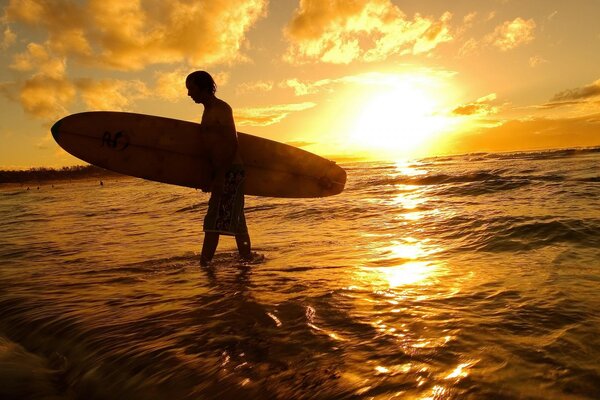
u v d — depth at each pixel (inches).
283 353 75.7
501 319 85.7
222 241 208.4
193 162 173.9
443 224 209.2
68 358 82.8
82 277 142.1
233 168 154.6
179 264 155.9
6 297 121.4
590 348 71.3
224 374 69.6
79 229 286.0
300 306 99.3
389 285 114.5
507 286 107.6
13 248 212.5
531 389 60.3
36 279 142.3
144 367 74.2
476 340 76.7
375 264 141.6
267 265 147.3
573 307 89.9
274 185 187.8
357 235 204.7
